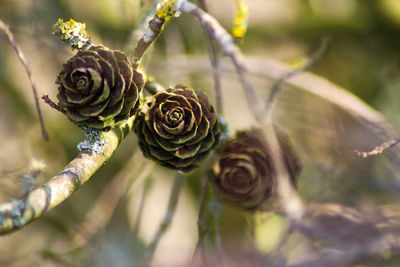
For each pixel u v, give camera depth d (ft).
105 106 0.88
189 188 1.45
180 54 1.30
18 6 1.32
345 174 1.18
